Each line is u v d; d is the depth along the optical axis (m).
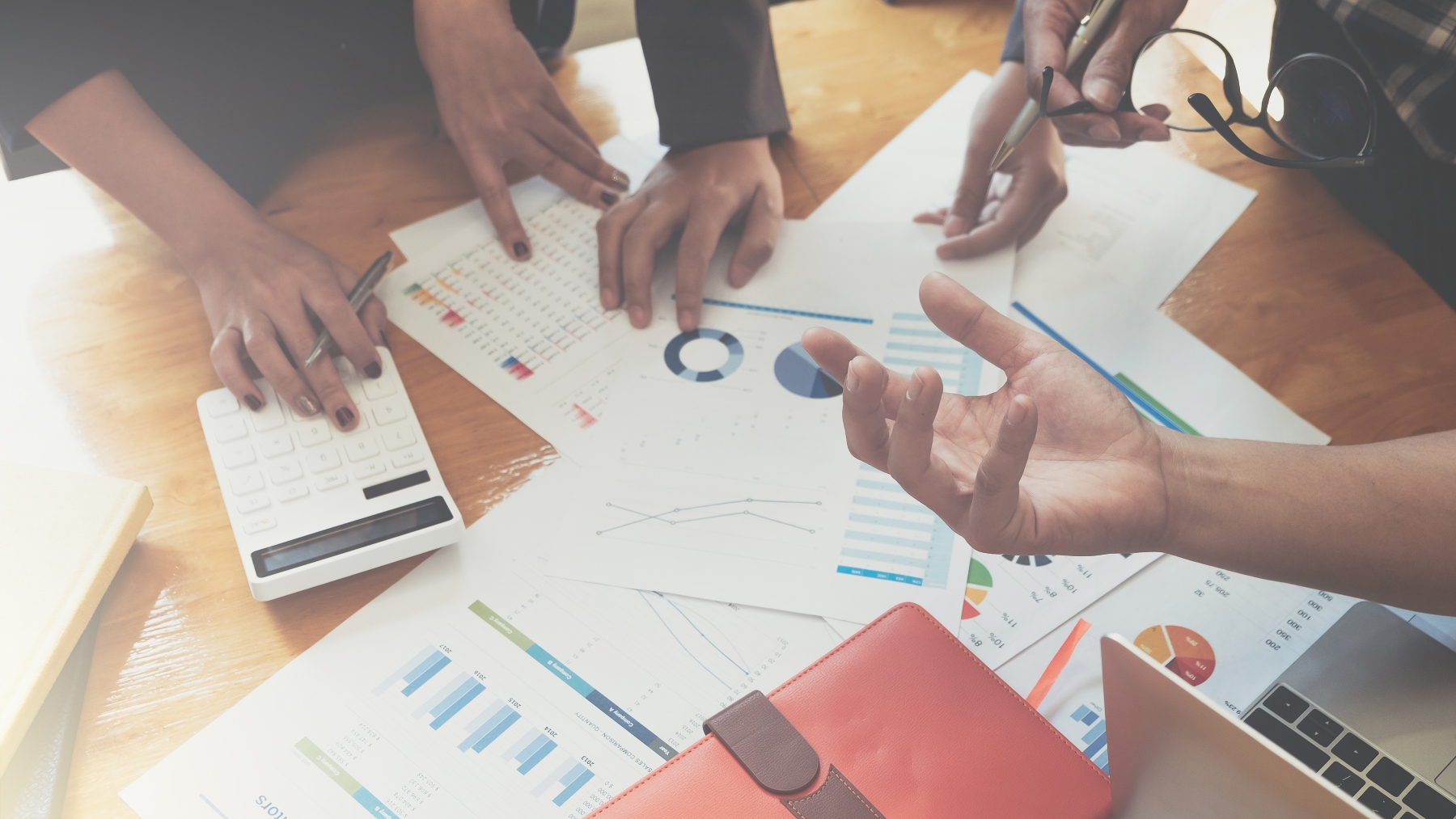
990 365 0.66
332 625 0.54
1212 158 0.80
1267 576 0.50
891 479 0.61
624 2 1.57
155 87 0.79
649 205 0.75
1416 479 0.48
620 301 0.73
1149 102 0.70
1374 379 0.65
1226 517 0.47
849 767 0.41
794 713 0.43
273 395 0.64
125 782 0.48
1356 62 0.69
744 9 0.75
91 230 0.77
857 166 0.83
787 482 0.61
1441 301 0.69
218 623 0.54
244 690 0.52
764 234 0.74
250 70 0.83
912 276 0.73
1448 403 0.63
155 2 0.75
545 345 0.70
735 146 0.77
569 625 0.54
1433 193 0.68
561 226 0.79
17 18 0.63
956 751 0.42
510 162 0.85
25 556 0.52
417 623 0.54
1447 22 0.62
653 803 0.40
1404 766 0.46
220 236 0.69
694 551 0.57
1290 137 0.61
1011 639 0.53
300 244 0.70
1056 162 0.74
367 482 0.59
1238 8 0.65
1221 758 0.31
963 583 0.55
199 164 0.71
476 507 0.60
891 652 0.45
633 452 0.63
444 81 0.78
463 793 0.48
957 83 0.90
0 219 0.77
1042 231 0.76
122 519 0.55
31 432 0.64
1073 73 0.67
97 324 0.70
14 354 0.68
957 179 0.81
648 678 0.52
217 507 0.60
